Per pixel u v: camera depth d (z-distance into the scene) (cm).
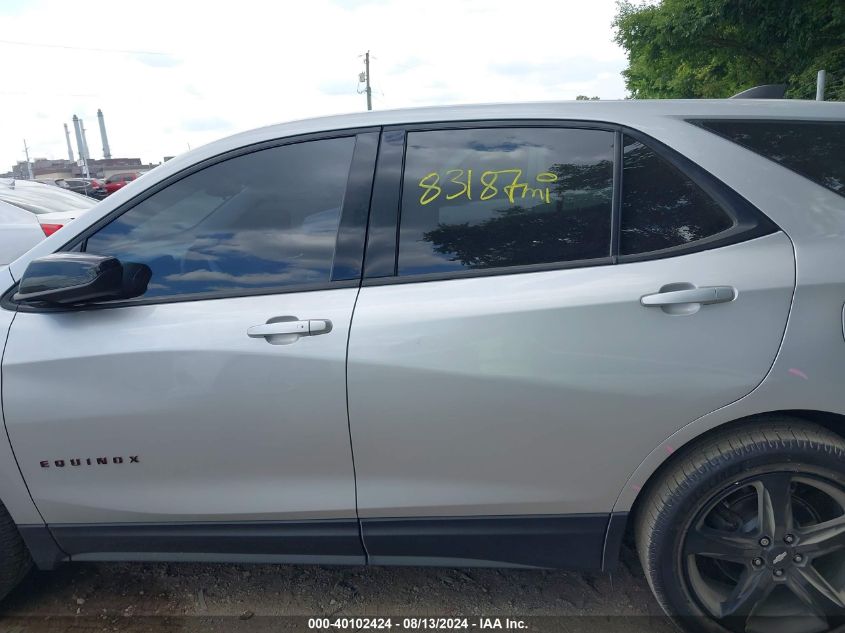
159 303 223
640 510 220
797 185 205
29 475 228
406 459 213
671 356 199
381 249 219
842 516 209
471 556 224
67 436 222
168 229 233
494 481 213
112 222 235
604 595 261
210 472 222
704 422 200
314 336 211
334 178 227
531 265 212
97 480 226
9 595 272
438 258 216
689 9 1609
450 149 224
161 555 236
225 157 233
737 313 197
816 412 209
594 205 213
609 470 208
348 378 208
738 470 201
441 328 206
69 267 208
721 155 209
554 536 218
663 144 212
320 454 216
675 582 213
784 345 195
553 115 222
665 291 200
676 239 207
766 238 201
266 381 212
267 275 223
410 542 223
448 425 208
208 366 213
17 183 637
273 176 231
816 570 216
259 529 227
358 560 229
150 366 215
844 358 195
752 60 1655
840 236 201
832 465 200
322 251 222
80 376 218
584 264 209
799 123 214
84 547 238
